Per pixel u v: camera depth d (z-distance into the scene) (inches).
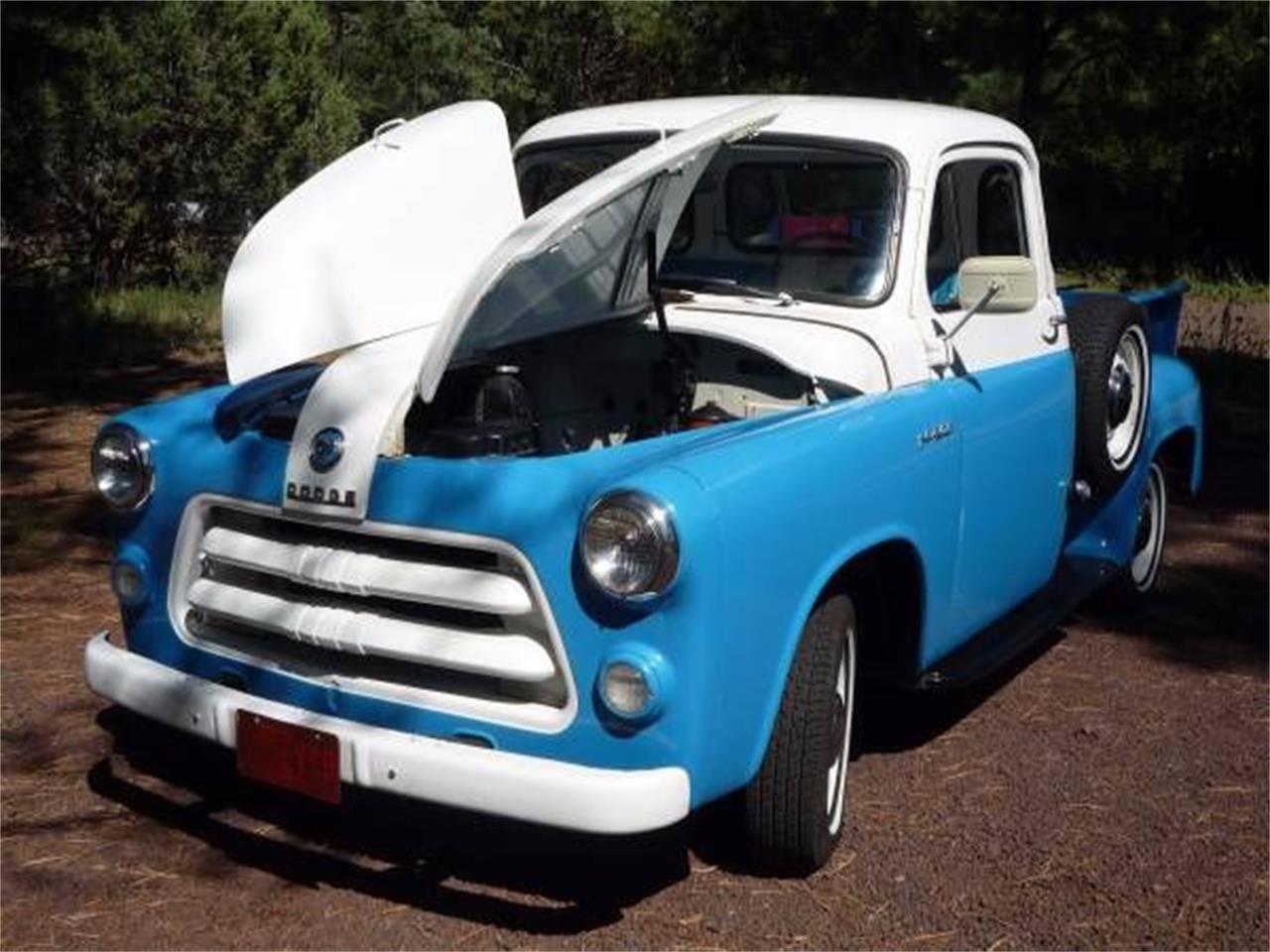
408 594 145.9
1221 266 787.4
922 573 175.2
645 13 583.8
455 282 176.9
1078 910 160.9
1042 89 486.0
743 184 195.5
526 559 140.7
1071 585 227.9
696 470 141.3
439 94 639.1
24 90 506.9
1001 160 210.8
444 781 140.6
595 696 139.6
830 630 158.6
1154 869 170.2
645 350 182.7
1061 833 177.9
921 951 152.0
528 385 177.2
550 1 623.8
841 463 156.9
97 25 523.2
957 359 191.0
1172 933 157.2
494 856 167.8
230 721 153.5
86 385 428.8
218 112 567.2
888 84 468.1
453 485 144.9
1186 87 477.1
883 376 178.5
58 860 165.2
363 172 176.1
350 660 153.2
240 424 165.6
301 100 591.2
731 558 140.1
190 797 179.8
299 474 152.7
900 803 184.2
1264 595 277.0
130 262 589.3
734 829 170.6
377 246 171.3
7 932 151.3
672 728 138.8
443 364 151.2
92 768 186.7
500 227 181.8
